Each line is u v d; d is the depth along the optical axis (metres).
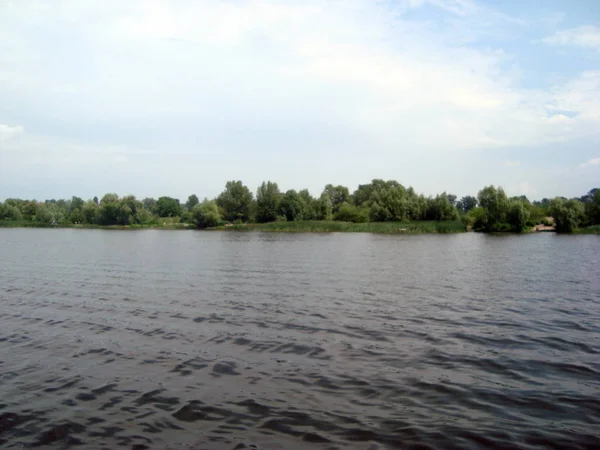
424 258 46.34
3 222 141.62
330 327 17.84
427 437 9.21
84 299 23.98
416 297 24.20
